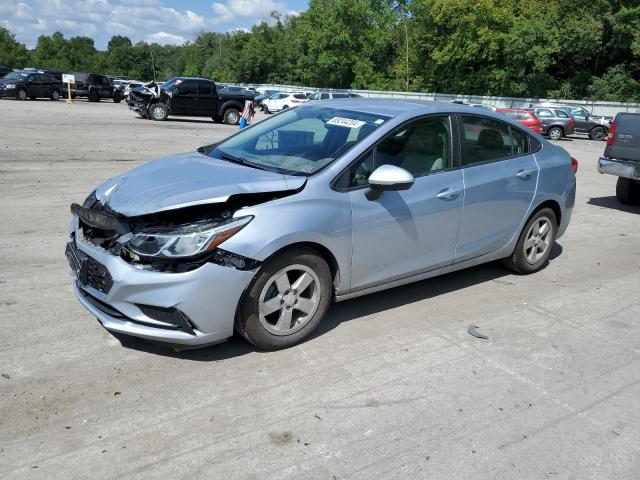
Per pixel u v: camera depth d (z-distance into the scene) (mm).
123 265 3467
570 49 43969
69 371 3566
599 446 3080
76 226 4035
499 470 2852
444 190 4605
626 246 7133
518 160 5305
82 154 12711
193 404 3275
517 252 5535
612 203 10125
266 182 3791
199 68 117125
